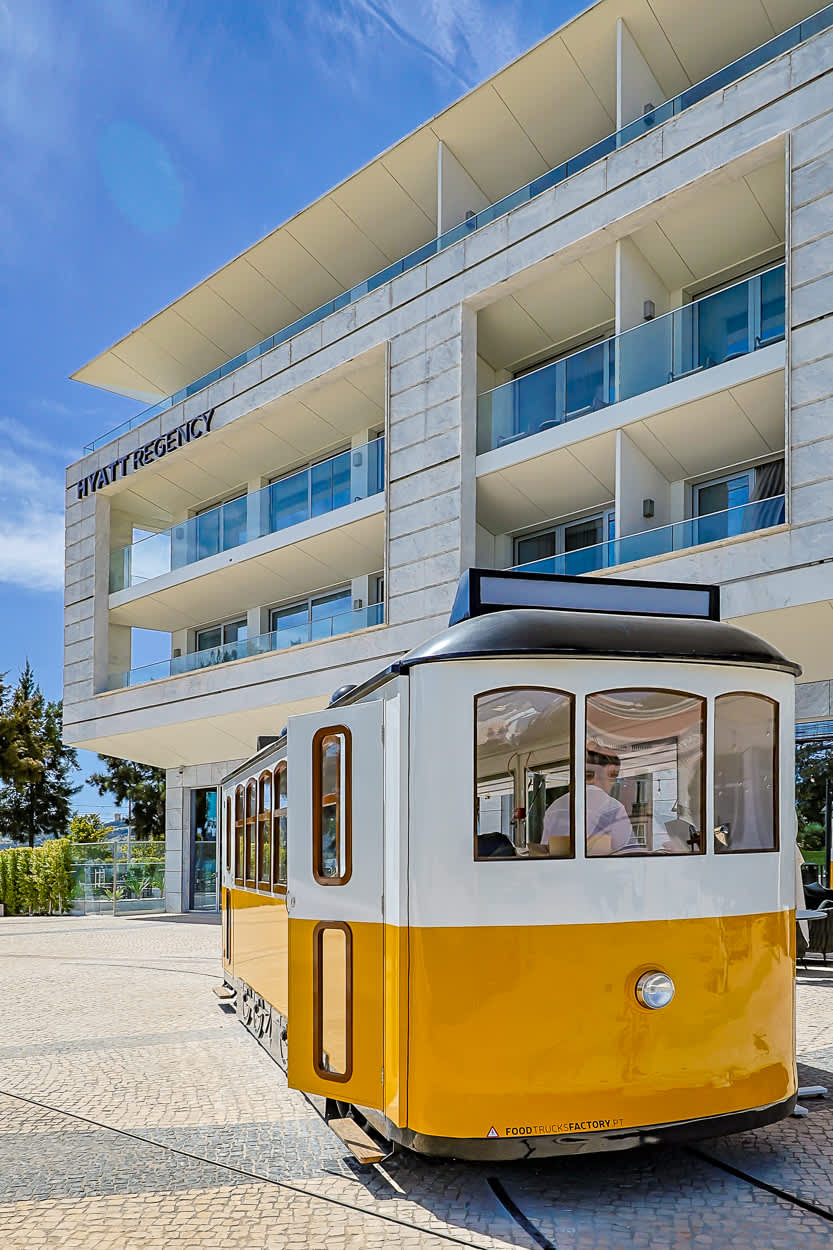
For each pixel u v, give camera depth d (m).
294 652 21.50
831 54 13.63
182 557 25.86
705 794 5.25
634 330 16.30
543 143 20.06
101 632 28.08
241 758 25.59
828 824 14.08
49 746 52.91
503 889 4.90
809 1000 9.62
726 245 16.66
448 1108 4.76
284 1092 7.38
